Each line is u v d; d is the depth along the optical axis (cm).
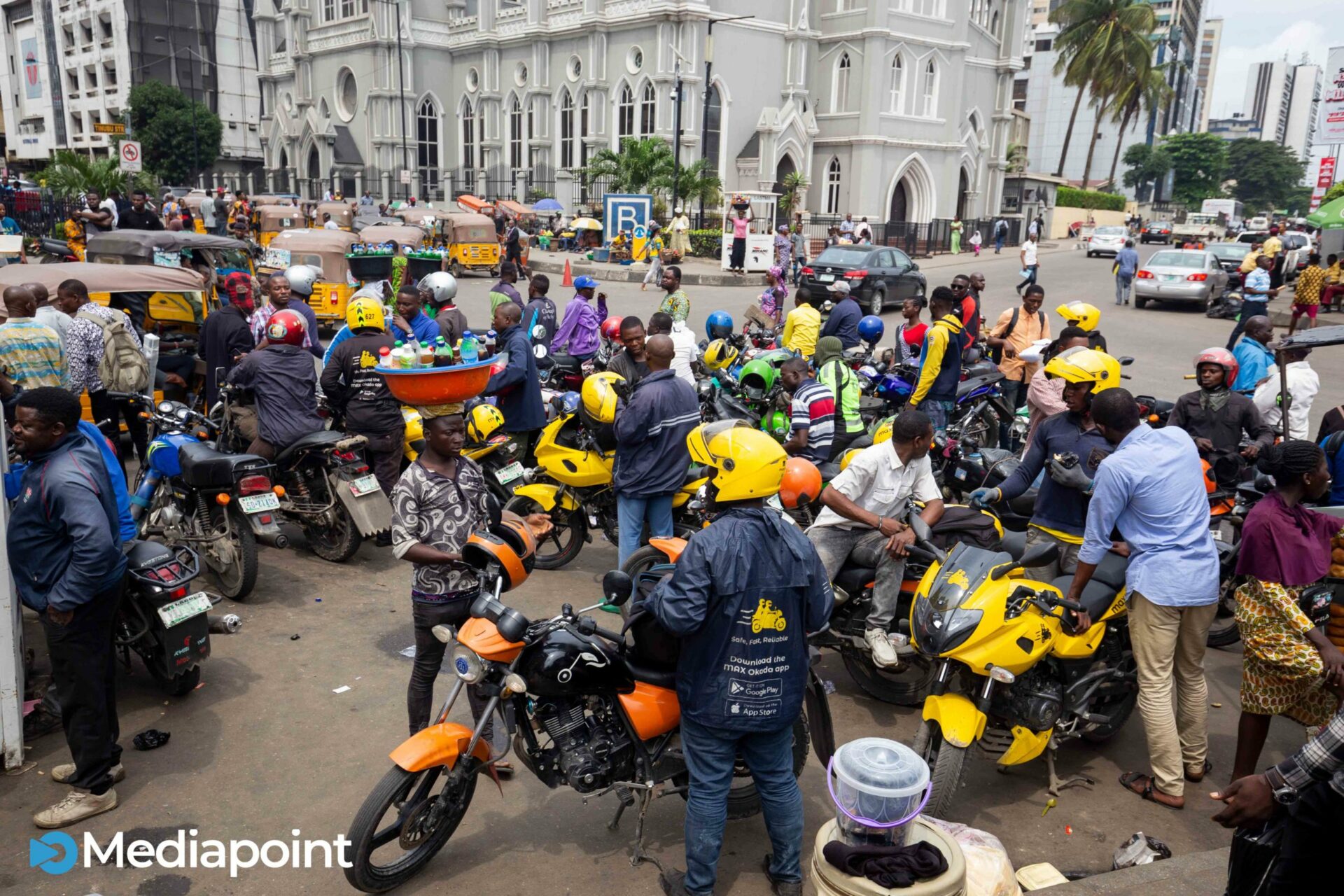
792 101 3984
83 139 7569
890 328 2055
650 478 588
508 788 444
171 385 920
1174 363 1584
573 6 4350
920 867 290
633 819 421
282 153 6103
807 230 3881
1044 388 687
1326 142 2959
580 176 4397
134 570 477
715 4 3853
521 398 752
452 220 2772
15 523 397
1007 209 5375
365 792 430
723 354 905
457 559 406
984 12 4494
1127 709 490
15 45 8256
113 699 414
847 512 481
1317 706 420
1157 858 388
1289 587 409
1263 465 419
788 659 337
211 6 6912
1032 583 430
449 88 5278
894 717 520
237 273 1152
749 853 400
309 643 577
